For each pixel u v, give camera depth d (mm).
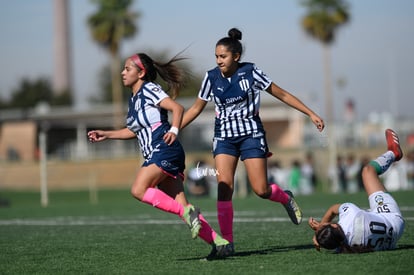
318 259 20625
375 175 22469
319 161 117750
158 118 20953
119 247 25984
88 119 163125
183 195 21875
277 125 157125
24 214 48625
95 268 20875
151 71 21750
